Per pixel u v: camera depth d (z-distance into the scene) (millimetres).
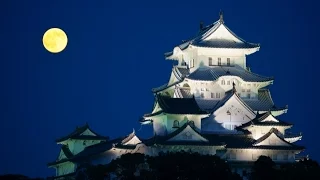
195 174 191125
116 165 198250
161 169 191625
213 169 192125
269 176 196375
